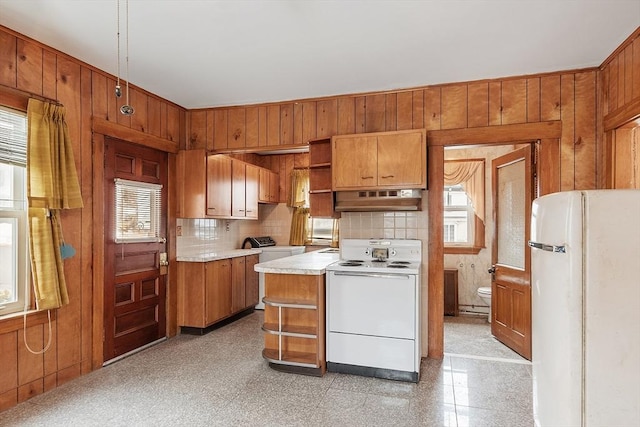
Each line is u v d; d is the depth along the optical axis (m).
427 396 2.73
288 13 2.36
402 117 3.64
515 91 3.34
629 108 2.63
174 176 4.21
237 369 3.23
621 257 1.34
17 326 2.58
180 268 4.25
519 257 3.68
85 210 3.10
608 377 1.35
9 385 2.54
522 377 3.07
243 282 5.07
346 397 2.71
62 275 2.81
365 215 3.77
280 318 3.20
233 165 4.94
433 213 3.55
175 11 2.33
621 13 2.34
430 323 3.53
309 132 3.95
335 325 3.15
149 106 3.81
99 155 3.23
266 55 2.96
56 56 2.87
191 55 2.95
